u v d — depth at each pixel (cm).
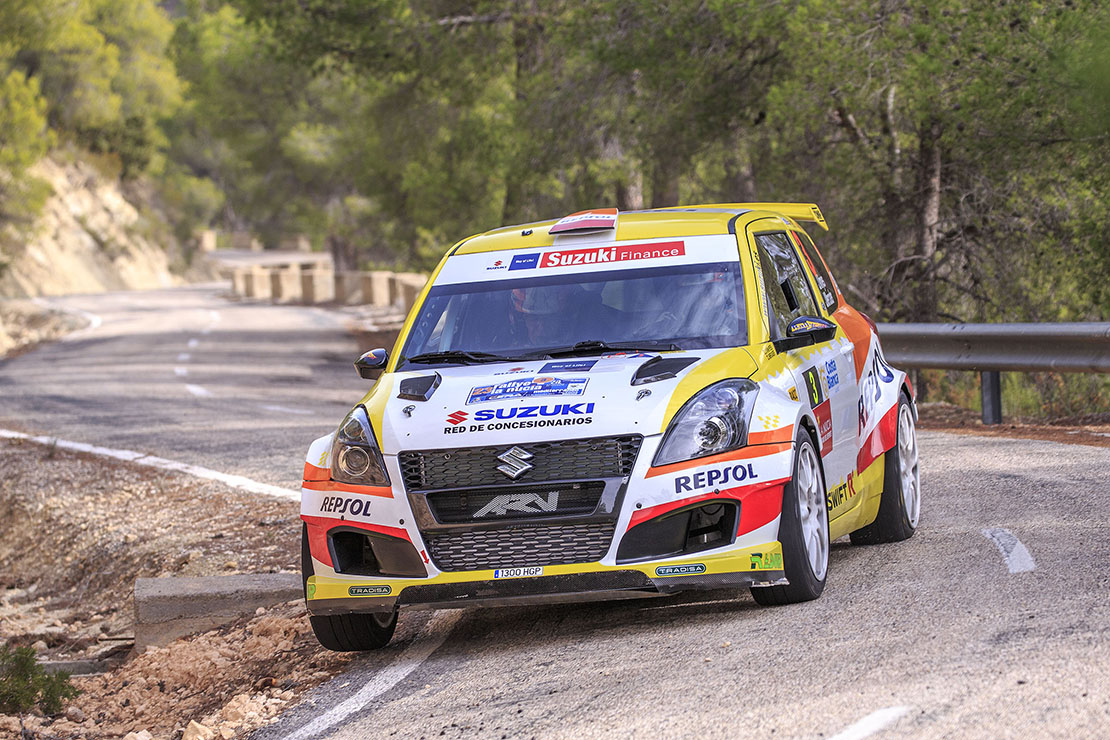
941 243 5534
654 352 1994
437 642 2067
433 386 1956
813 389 2044
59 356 9731
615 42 6097
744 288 2078
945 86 4628
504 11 7900
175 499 3828
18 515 4053
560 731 1467
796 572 1836
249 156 19800
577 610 2103
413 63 8094
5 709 2127
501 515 1798
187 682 2252
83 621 3081
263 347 9856
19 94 15250
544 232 2302
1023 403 4453
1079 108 4034
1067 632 1568
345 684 1903
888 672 1487
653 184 7212
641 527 1770
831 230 5847
